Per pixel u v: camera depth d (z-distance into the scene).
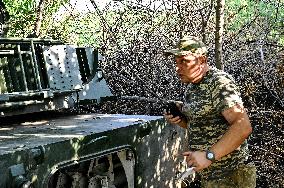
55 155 2.98
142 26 7.27
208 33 6.84
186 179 4.52
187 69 2.72
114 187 3.86
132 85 7.11
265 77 6.48
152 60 6.89
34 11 8.70
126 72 7.06
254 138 5.89
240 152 2.80
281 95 6.20
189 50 2.69
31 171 2.83
